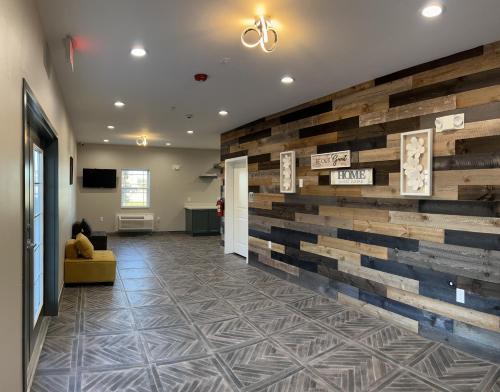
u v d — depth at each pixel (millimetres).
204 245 8484
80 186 9820
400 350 3076
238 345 3148
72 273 4883
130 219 9945
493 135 2859
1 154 1517
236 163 7250
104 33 2824
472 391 2469
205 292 4699
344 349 3090
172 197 10672
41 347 3051
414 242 3441
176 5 2395
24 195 1962
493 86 2871
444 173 3174
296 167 5086
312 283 4770
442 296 3205
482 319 2932
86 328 3479
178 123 6559
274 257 5605
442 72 3225
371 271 3893
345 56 3252
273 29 2676
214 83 4098
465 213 3031
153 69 3648
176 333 3387
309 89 4293
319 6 2396
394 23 2625
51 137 3574
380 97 3805
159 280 5289
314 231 4730
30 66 2188
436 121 3230
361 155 4020
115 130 7441
